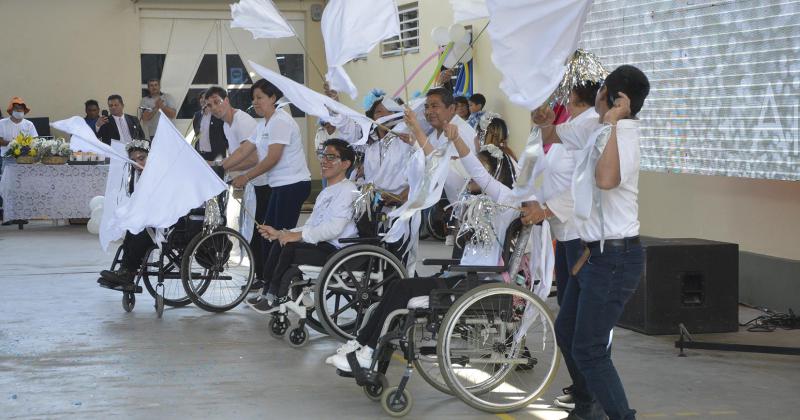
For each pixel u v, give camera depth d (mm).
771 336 6484
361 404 4984
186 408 4914
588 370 4066
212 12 16719
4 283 8875
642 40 7992
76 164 13148
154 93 15586
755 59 6676
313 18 16938
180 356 6070
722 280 6590
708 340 6379
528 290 4828
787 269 7078
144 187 6719
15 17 15945
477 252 5090
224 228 7348
